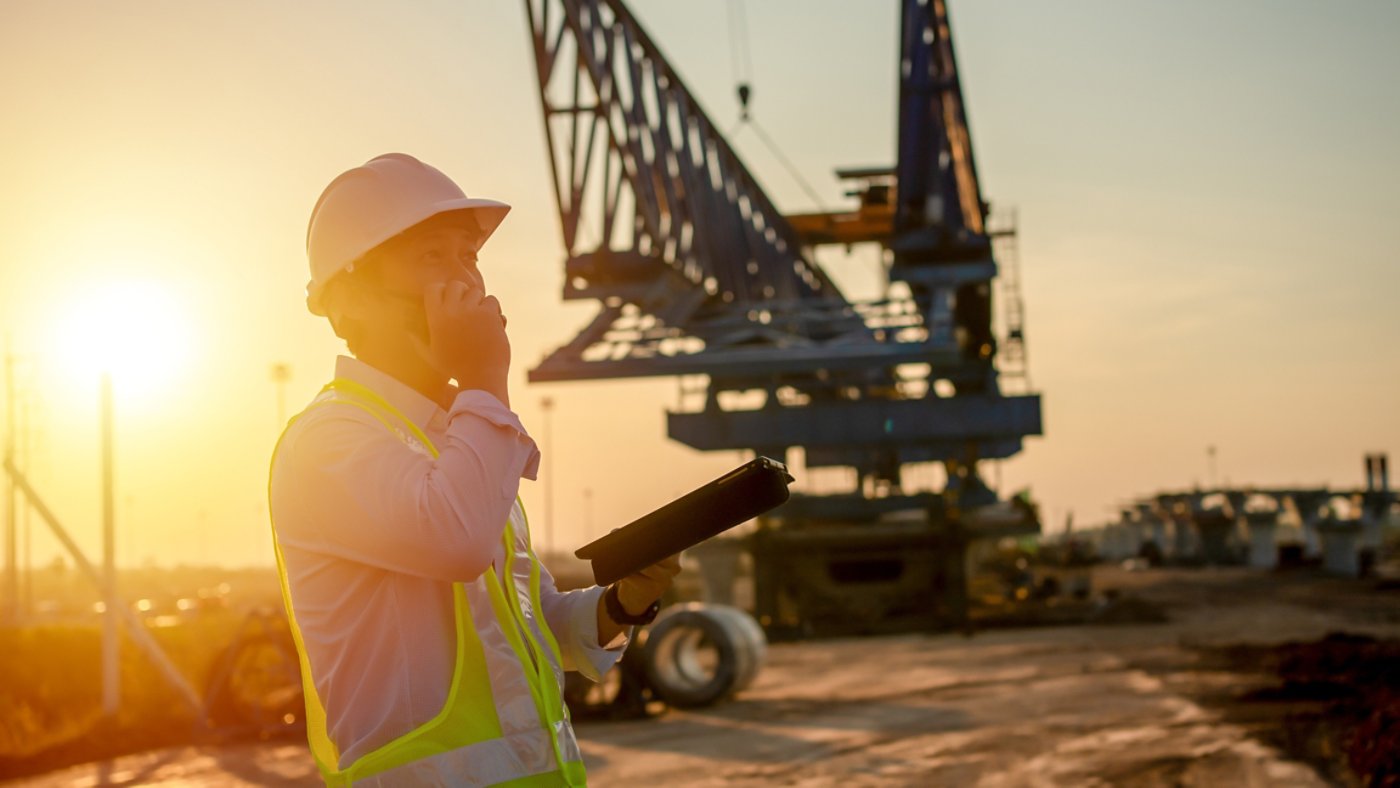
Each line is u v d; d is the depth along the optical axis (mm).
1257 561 72938
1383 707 11969
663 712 16562
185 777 13180
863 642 27531
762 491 2121
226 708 15781
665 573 2391
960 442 31359
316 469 2014
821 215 39500
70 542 16344
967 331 31625
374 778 1961
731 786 10828
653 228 27844
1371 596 37281
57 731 16500
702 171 31984
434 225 2211
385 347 2197
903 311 28391
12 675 18625
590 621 2438
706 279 30141
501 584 2162
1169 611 32625
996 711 14680
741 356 27469
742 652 16719
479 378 2033
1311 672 16828
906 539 30297
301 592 2062
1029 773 10594
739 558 32281
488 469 1961
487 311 2053
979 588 44125
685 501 2146
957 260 29188
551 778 2068
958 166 28688
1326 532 56406
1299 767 10172
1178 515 82188
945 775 10719
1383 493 68062
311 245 2236
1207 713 13555
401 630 2021
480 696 2027
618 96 27703
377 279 2188
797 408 30562
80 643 21984
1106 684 16766
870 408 30578
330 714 2045
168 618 47562
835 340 28656
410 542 1919
